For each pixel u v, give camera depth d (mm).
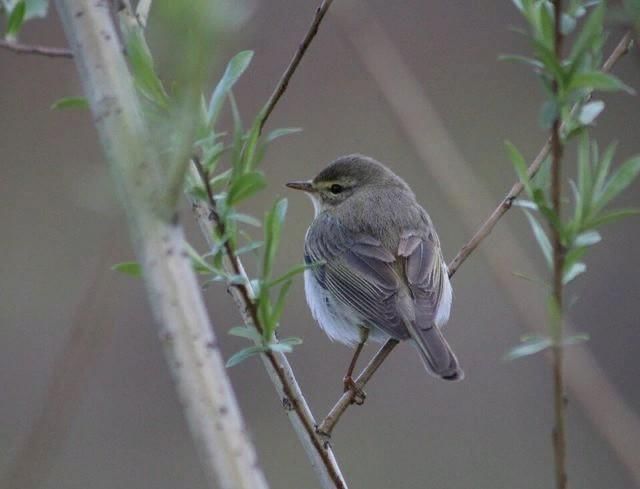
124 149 4555
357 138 17328
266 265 5387
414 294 9203
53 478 14258
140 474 14570
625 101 16969
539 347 4973
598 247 15969
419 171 17219
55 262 16016
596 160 5227
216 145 5285
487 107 17578
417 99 9078
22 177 16406
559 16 4738
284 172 17188
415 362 15367
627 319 15477
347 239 9984
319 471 6711
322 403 15031
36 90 16625
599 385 7176
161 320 4504
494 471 14688
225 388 4504
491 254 8195
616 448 6984
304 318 15648
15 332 15469
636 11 4836
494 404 15039
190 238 14742
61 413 7500
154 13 4148
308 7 17531
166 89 4992
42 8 6094
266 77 17312
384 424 15000
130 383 14984
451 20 18047
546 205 4934
